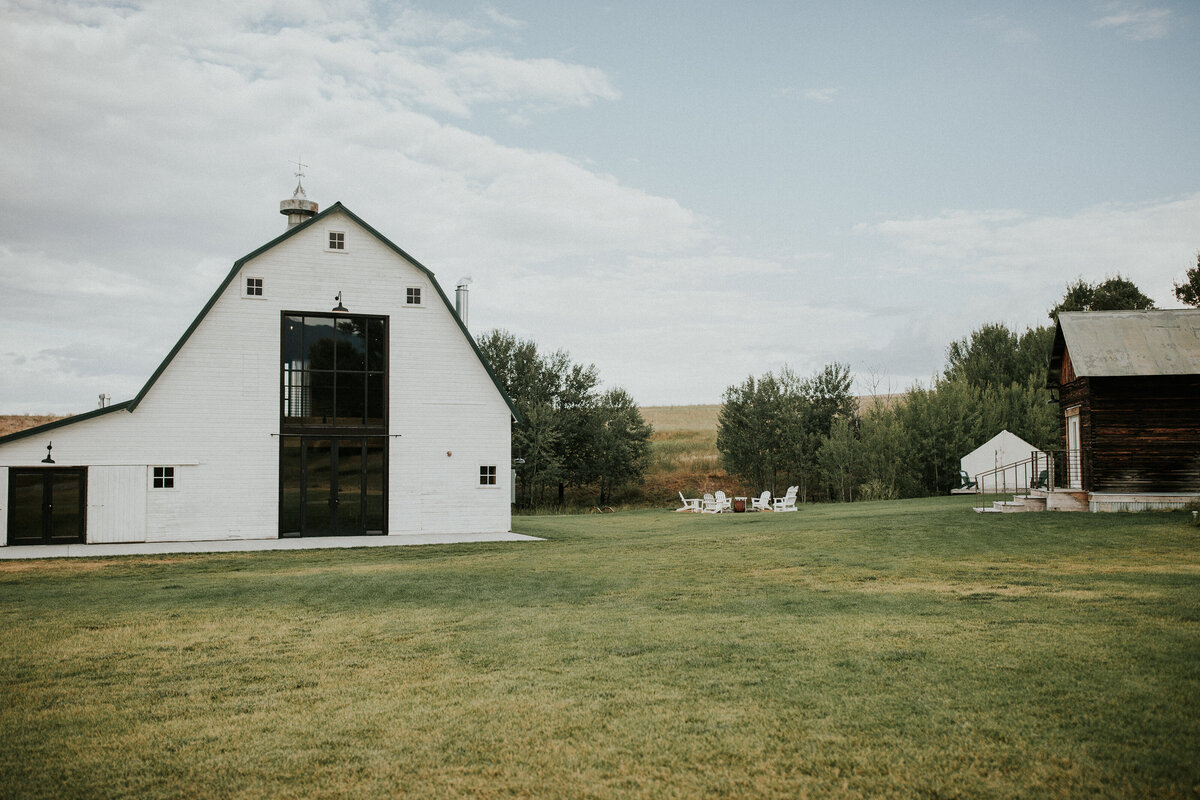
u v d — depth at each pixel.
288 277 26.48
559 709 7.20
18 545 23.86
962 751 5.92
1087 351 23.58
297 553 22.08
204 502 25.42
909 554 16.84
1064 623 9.64
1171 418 22.81
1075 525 20.03
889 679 7.64
